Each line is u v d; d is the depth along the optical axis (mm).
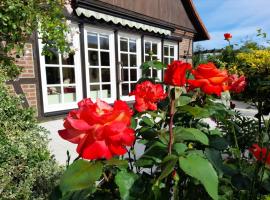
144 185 778
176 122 1175
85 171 660
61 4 3619
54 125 5316
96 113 654
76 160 718
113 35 7359
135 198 748
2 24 3062
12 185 1866
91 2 6301
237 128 1498
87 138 664
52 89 5996
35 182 1939
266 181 979
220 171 917
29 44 5266
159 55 9352
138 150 2143
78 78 6461
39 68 5508
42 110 5637
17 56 3602
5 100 2322
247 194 983
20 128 2295
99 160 710
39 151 2152
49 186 1851
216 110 1177
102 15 6680
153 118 1160
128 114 687
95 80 6980
